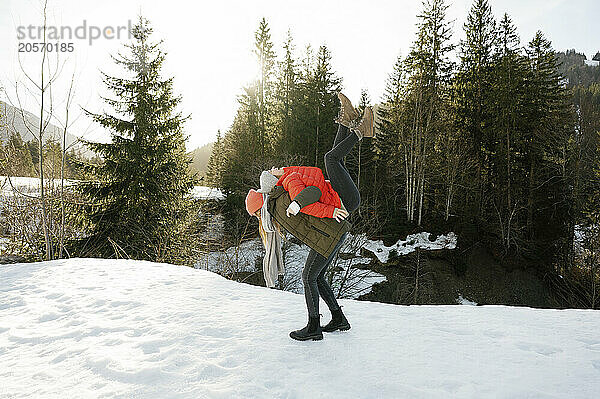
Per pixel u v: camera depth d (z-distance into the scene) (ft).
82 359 10.72
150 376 9.41
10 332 13.29
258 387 8.66
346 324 12.13
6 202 42.42
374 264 71.51
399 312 15.11
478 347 11.11
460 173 83.25
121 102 53.36
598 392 8.41
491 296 67.41
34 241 42.98
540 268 73.72
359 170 88.99
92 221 50.44
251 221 70.49
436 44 87.25
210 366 9.73
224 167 100.27
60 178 43.70
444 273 70.79
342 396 8.30
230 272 55.88
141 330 12.85
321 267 11.21
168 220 52.70
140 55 53.26
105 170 51.21
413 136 84.07
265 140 97.60
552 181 77.30
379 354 10.47
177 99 54.75
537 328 13.15
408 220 83.35
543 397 8.21
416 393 8.39
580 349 11.06
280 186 11.46
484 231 80.12
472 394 8.34
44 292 18.39
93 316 14.69
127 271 22.85
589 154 75.31
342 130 10.96
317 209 10.72
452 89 89.86
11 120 38.81
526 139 80.48
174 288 18.72
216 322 13.28
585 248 69.97
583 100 82.58
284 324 13.05
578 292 68.18
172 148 54.49
